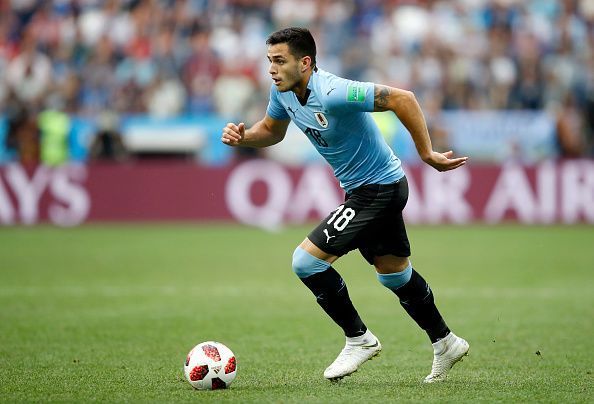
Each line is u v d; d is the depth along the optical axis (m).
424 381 23.72
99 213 69.94
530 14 87.75
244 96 78.75
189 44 82.56
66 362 26.23
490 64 81.38
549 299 38.94
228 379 22.44
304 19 86.12
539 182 70.12
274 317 34.75
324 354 27.78
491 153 73.06
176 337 30.53
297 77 22.27
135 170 70.25
